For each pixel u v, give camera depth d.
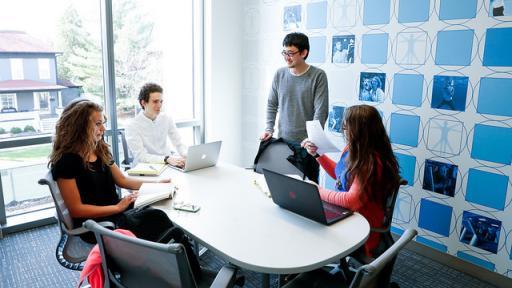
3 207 3.17
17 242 3.05
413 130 2.80
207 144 2.47
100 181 2.10
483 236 2.54
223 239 1.57
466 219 2.61
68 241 1.92
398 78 2.84
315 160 2.64
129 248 1.27
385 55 2.89
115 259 1.39
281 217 1.79
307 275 1.76
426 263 2.79
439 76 2.61
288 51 2.83
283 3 3.63
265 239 1.58
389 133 2.95
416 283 2.55
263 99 4.04
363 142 1.88
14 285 2.48
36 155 3.31
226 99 4.21
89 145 2.00
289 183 1.72
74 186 1.94
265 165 2.76
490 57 2.35
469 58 2.45
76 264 1.87
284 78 3.06
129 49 3.65
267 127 3.21
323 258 1.44
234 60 4.19
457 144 2.58
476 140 2.48
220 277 1.37
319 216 1.68
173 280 1.24
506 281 2.47
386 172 1.89
